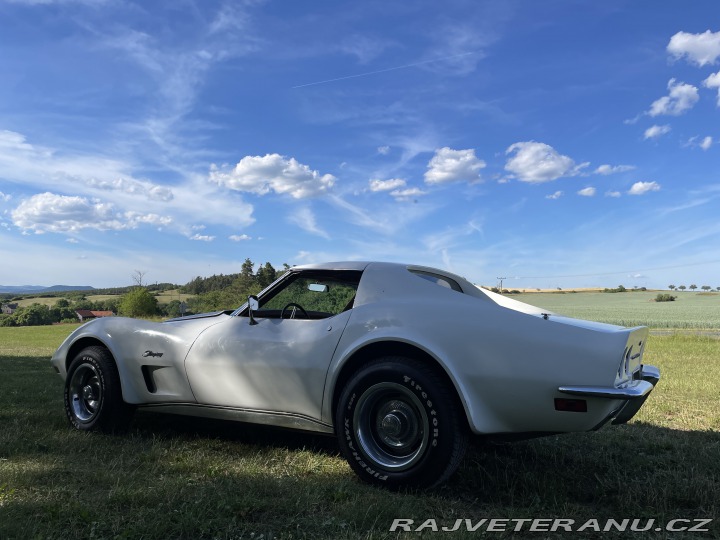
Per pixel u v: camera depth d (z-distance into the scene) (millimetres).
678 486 3109
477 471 3371
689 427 4930
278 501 2719
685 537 2508
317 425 3340
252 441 4012
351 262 3678
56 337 36719
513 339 2869
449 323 3012
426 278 3547
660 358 12148
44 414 4852
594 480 3326
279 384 3418
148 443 3887
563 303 79562
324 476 3197
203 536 2336
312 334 3389
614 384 2730
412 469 2896
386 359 3066
